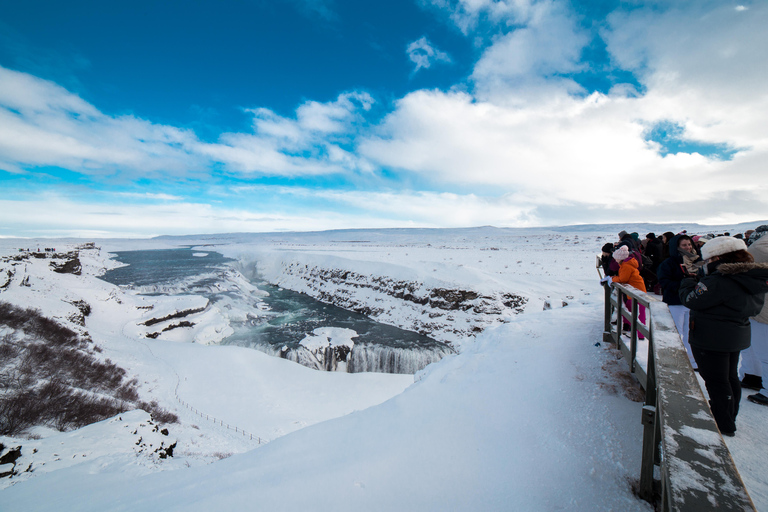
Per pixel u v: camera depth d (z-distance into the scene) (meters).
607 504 2.66
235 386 24.64
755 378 4.41
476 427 4.08
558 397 4.43
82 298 32.72
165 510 3.39
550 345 6.19
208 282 54.56
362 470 3.41
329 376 27.95
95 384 20.11
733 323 3.12
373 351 30.84
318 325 38.34
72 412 16.77
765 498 2.36
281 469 3.73
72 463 9.98
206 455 14.50
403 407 4.91
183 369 25.80
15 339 21.16
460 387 5.36
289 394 24.48
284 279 66.06
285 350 30.95
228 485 3.63
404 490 3.08
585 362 5.21
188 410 20.66
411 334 35.47
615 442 3.38
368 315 42.50
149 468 9.98
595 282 35.81
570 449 3.40
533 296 33.47
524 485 3.01
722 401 3.22
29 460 9.90
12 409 15.52
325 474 3.40
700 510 1.48
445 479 3.18
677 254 5.05
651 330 3.02
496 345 6.87
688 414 2.02
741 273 3.03
